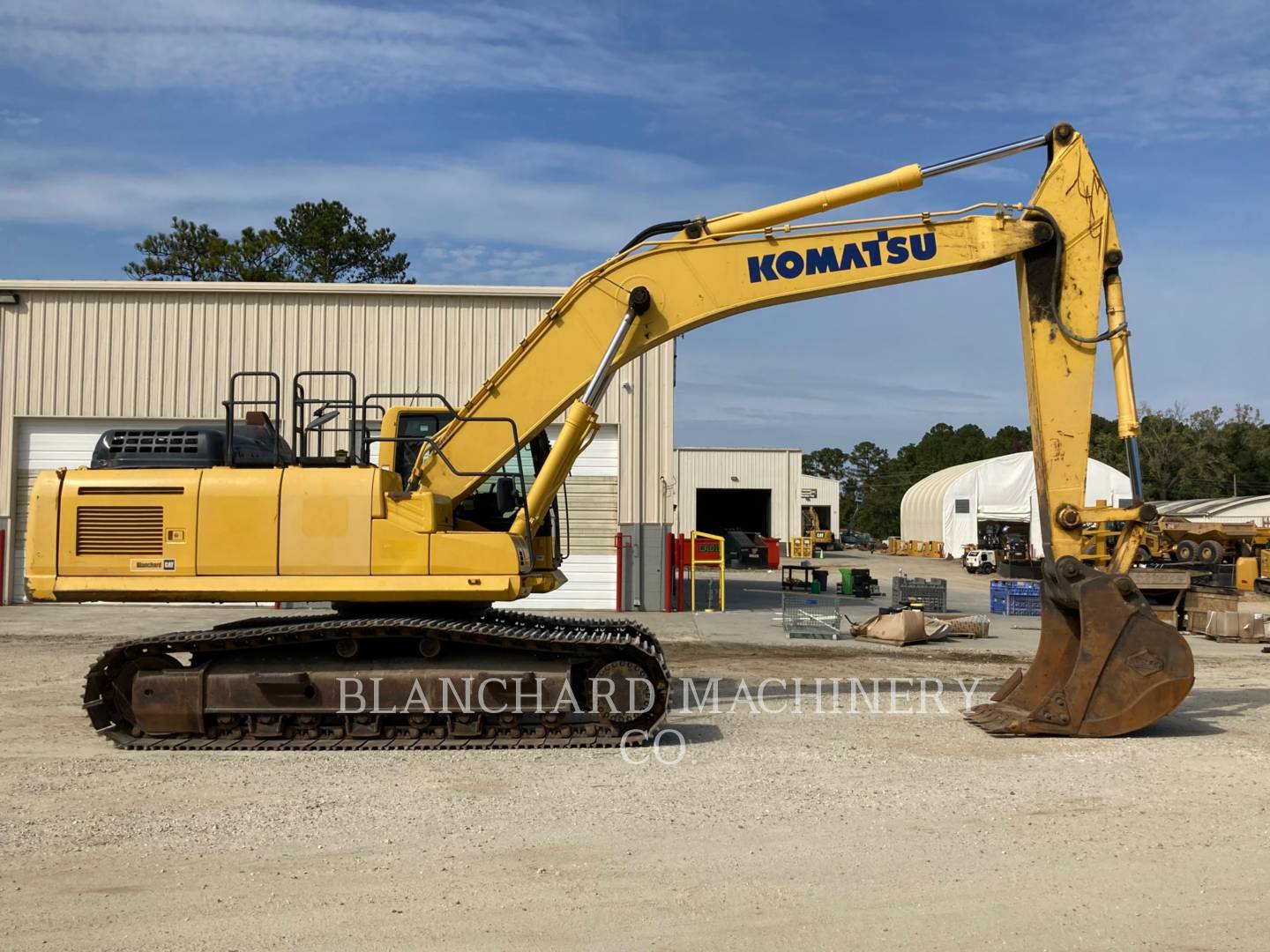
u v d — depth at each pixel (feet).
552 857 18.35
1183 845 19.13
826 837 19.52
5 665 42.91
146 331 69.21
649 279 30.14
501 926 15.24
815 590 96.32
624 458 70.08
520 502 29.53
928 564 166.30
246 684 27.53
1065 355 29.86
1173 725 30.76
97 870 17.65
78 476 27.99
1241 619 57.06
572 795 22.45
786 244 29.99
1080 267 29.84
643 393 70.38
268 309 69.36
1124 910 16.02
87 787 23.17
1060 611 30.68
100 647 49.11
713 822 20.45
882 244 29.96
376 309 69.62
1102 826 20.31
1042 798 22.35
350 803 21.80
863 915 15.72
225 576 27.37
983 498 175.63
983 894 16.63
